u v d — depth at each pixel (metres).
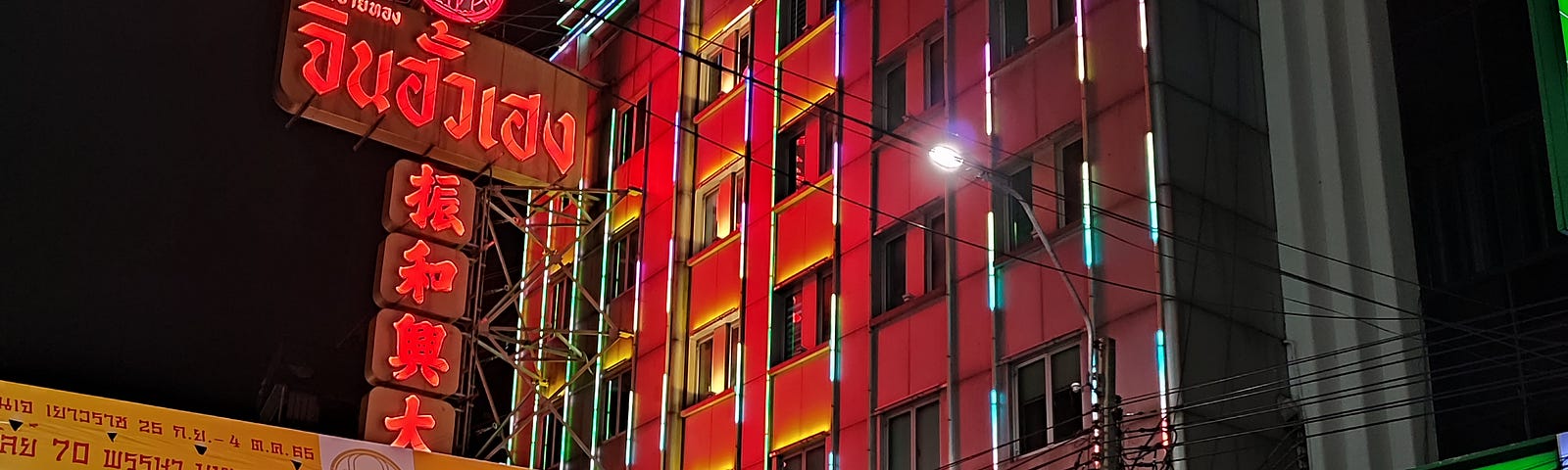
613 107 37.38
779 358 29.28
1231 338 22.53
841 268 28.17
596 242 36.19
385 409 28.36
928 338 25.73
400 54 30.69
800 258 29.45
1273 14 25.38
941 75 27.66
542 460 35.31
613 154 36.78
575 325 35.66
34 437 21.34
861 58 29.48
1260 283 23.44
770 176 30.95
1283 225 23.97
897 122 28.20
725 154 32.75
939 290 25.75
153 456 22.22
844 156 29.08
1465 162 23.50
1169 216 22.48
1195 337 22.02
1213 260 22.84
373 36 30.45
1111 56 24.34
